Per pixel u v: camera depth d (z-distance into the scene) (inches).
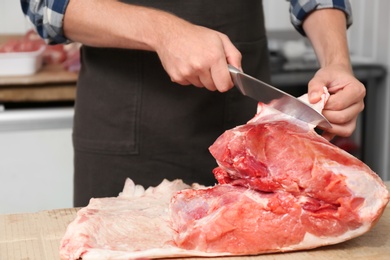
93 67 69.7
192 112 68.5
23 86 100.4
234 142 51.1
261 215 48.3
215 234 48.2
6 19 139.0
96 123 70.4
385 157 121.8
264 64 73.8
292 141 49.8
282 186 48.6
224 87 54.0
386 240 51.1
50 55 116.6
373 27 125.8
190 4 67.4
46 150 98.6
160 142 69.2
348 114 55.9
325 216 48.2
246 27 70.1
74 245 48.7
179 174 70.2
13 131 96.8
